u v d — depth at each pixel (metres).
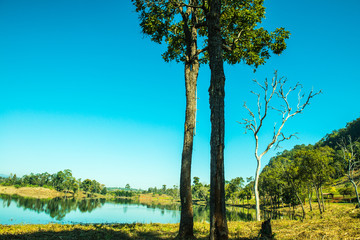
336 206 44.50
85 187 159.12
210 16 8.14
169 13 13.39
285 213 51.38
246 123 23.48
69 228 10.52
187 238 9.02
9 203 57.94
